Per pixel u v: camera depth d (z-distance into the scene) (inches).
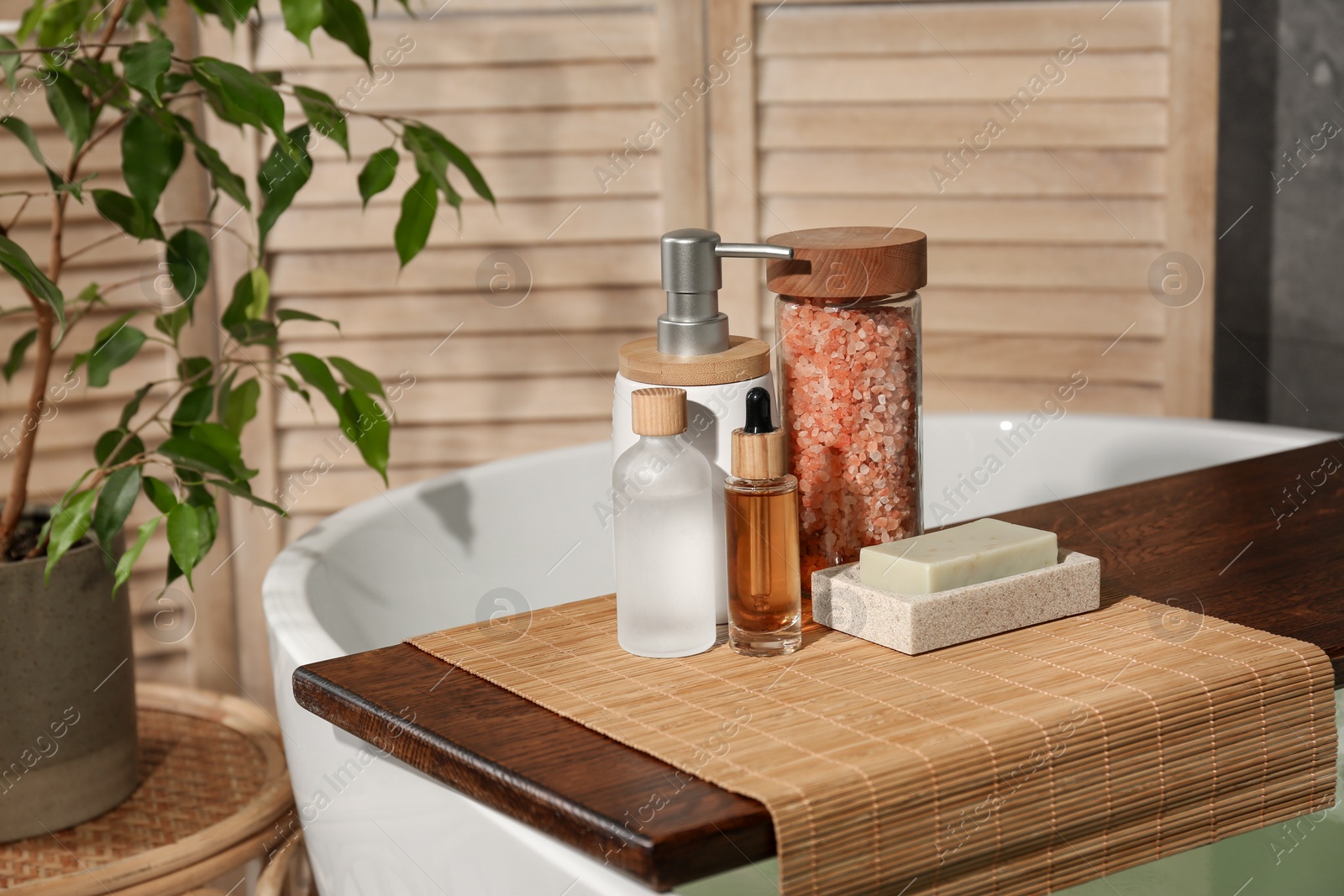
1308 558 39.2
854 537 34.9
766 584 31.0
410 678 31.4
